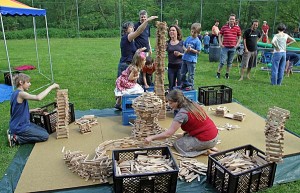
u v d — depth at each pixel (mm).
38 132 4133
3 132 4645
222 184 2979
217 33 11688
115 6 28828
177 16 28609
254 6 25594
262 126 4754
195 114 3625
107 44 18938
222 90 5855
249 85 7777
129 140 4059
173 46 5738
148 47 6117
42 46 17953
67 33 24641
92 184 3150
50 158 3723
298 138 4277
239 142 4176
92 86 7762
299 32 17641
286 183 3234
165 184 2953
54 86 4363
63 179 3252
